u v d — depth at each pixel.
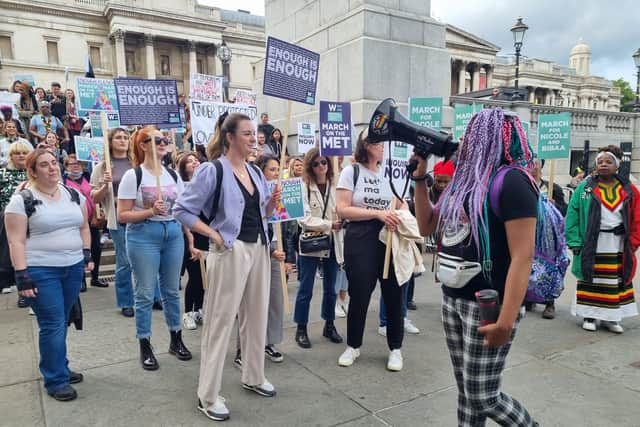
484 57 49.19
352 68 7.35
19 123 9.49
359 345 3.55
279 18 9.62
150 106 3.80
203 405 2.76
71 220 3.00
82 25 44.50
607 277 4.24
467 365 1.92
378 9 7.26
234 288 2.69
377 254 3.43
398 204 3.62
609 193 4.28
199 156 6.46
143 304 3.42
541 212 2.06
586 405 2.93
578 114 14.85
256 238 2.82
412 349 3.84
